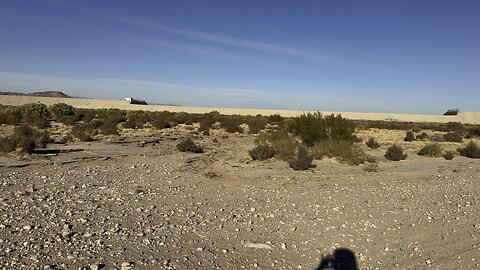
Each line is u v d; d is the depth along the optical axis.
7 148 20.86
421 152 28.20
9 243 8.01
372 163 22.56
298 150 22.41
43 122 39.31
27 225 9.14
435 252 8.76
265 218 11.03
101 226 9.54
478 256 8.52
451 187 16.81
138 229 9.48
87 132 33.00
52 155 21.08
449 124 75.62
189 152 25.52
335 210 12.08
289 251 8.66
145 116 57.88
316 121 27.09
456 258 8.41
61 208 11.00
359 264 8.07
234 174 17.98
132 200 12.46
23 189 13.20
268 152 22.36
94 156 21.64
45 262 7.18
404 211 12.28
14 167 17.23
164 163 20.81
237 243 8.96
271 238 9.41
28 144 21.06
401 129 63.78
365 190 15.45
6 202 11.30
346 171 19.70
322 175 18.34
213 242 8.94
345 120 27.31
